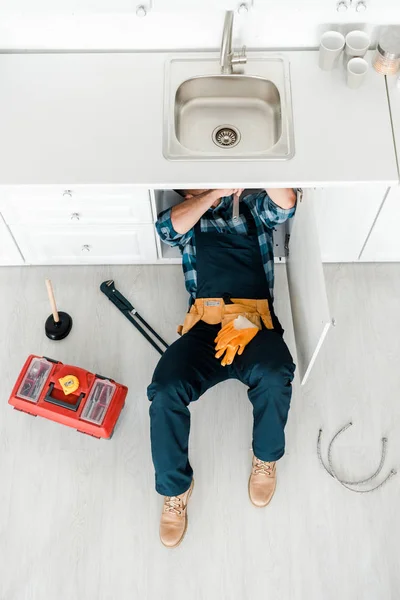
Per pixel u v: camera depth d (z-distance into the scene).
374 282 2.85
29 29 2.30
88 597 2.28
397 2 2.21
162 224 2.43
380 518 2.40
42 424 2.57
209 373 2.33
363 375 2.66
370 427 2.57
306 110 2.26
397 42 2.25
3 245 2.69
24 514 2.41
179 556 2.34
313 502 2.43
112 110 2.26
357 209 2.48
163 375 2.25
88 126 2.23
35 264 2.87
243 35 2.34
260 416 2.25
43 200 2.37
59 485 2.46
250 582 2.30
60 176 2.14
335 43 2.26
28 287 2.84
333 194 2.42
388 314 2.79
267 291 2.44
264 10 2.22
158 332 2.76
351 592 2.29
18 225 2.53
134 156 2.18
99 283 2.85
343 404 2.61
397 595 2.29
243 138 2.41
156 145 2.20
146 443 2.54
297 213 2.40
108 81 2.31
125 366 2.68
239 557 2.34
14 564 2.33
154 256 2.81
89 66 2.35
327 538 2.37
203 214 2.50
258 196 2.49
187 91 2.39
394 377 2.66
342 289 2.84
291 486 2.46
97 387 2.48
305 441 2.54
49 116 2.24
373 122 2.24
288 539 2.37
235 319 2.32
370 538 2.37
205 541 2.37
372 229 2.59
